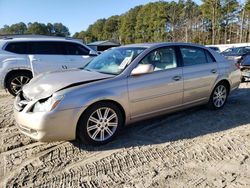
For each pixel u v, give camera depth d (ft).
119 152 12.85
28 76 26.12
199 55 17.84
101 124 13.41
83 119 12.79
